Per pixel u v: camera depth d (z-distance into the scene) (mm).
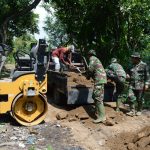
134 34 7238
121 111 5488
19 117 4797
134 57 5324
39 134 4434
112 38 7504
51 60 6836
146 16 6797
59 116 5109
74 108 5715
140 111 5418
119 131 4578
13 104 4660
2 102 4652
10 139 4207
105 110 5348
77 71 6652
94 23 7676
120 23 7164
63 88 5555
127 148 3953
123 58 7207
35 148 3918
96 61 4984
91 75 5051
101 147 4039
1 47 4945
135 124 4895
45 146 4004
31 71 4770
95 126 4754
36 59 4770
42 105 4910
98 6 7406
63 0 8289
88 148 3992
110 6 7051
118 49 7332
